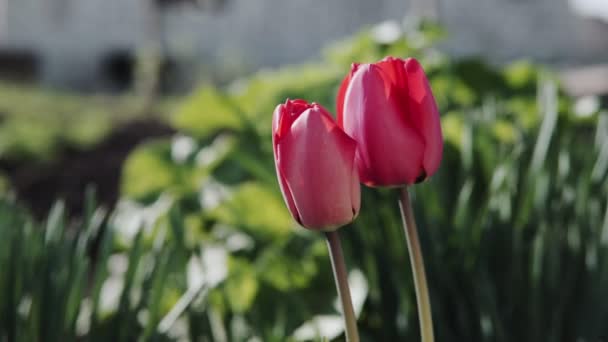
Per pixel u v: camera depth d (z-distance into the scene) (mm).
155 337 983
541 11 12992
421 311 812
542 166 1057
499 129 1370
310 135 764
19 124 4473
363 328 1101
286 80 1724
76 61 12914
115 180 3686
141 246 1019
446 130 1271
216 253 1256
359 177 799
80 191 3541
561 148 1144
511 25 12883
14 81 11422
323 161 765
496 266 1057
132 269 1011
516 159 1099
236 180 1611
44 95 7199
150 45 10562
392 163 787
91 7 12977
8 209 1048
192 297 1005
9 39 12914
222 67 10820
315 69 1769
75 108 6137
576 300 1042
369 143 786
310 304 1153
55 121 5188
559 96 1607
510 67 1710
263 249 1308
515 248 1049
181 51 11148
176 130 4766
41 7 12922
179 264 1041
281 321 1098
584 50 13141
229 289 1137
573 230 1069
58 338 987
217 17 12805
